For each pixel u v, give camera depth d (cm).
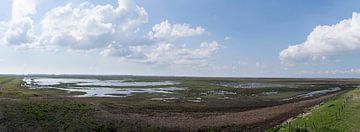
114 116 5081
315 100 7794
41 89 11600
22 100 6050
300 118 4525
